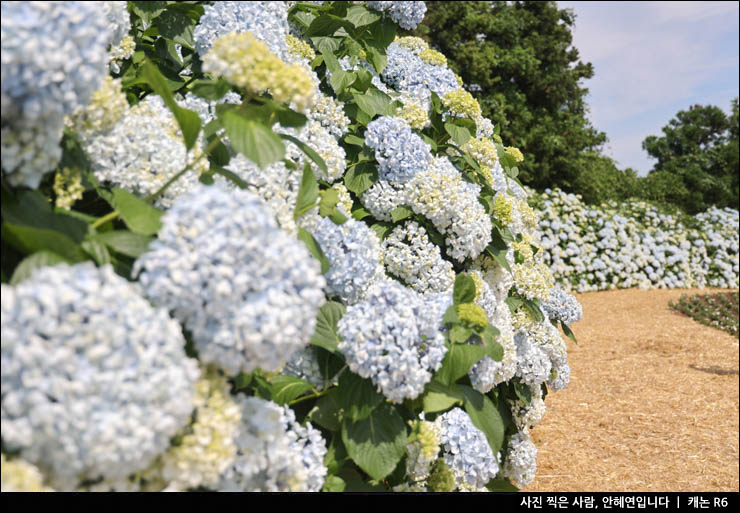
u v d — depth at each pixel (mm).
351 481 2174
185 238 1439
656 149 37812
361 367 1975
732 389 8312
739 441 6875
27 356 1188
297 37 3250
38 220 1479
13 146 1398
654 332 10977
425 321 2062
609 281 15430
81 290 1277
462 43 20922
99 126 1739
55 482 1294
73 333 1242
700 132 36812
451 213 2846
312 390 2131
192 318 1447
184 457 1424
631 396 8039
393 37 3414
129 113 1936
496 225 3262
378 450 2008
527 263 3689
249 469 1622
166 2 2318
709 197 31844
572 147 23109
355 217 2906
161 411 1300
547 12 24094
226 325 1426
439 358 2066
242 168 2082
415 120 3082
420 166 2893
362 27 3289
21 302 1219
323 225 2305
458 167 3328
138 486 1401
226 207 1460
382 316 2043
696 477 6051
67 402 1215
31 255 1371
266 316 1431
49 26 1314
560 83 23250
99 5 1516
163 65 2584
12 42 1273
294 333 1491
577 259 14859
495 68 21719
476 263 3246
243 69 1695
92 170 1768
